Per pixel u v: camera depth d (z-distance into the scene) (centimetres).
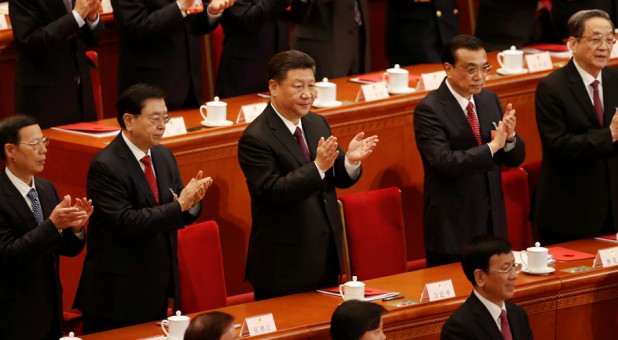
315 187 1906
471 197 2211
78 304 1945
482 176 2220
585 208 2316
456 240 2211
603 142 2217
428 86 2602
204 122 2327
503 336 1811
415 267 2589
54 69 2369
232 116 2412
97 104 2503
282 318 1848
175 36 2462
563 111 2284
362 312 1552
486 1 3025
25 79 2358
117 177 1883
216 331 1427
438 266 2158
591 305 2080
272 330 1784
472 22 3459
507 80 2670
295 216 1977
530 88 2725
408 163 2572
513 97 2705
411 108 2552
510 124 2144
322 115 2259
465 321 1803
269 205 1986
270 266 1992
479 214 2216
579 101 2278
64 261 2312
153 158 1953
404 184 2575
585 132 2278
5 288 1828
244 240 2369
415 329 1905
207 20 2494
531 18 3009
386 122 2519
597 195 2316
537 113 2319
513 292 1875
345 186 1994
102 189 1878
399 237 2288
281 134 1975
